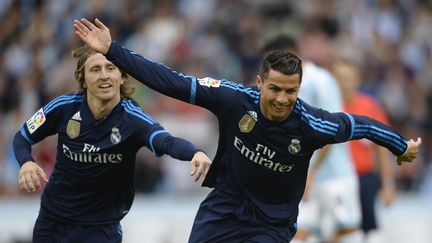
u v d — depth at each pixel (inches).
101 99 776.3
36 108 1683.1
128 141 780.6
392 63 1964.8
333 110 1069.1
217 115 745.6
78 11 1943.9
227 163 751.7
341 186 1174.3
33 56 1845.5
